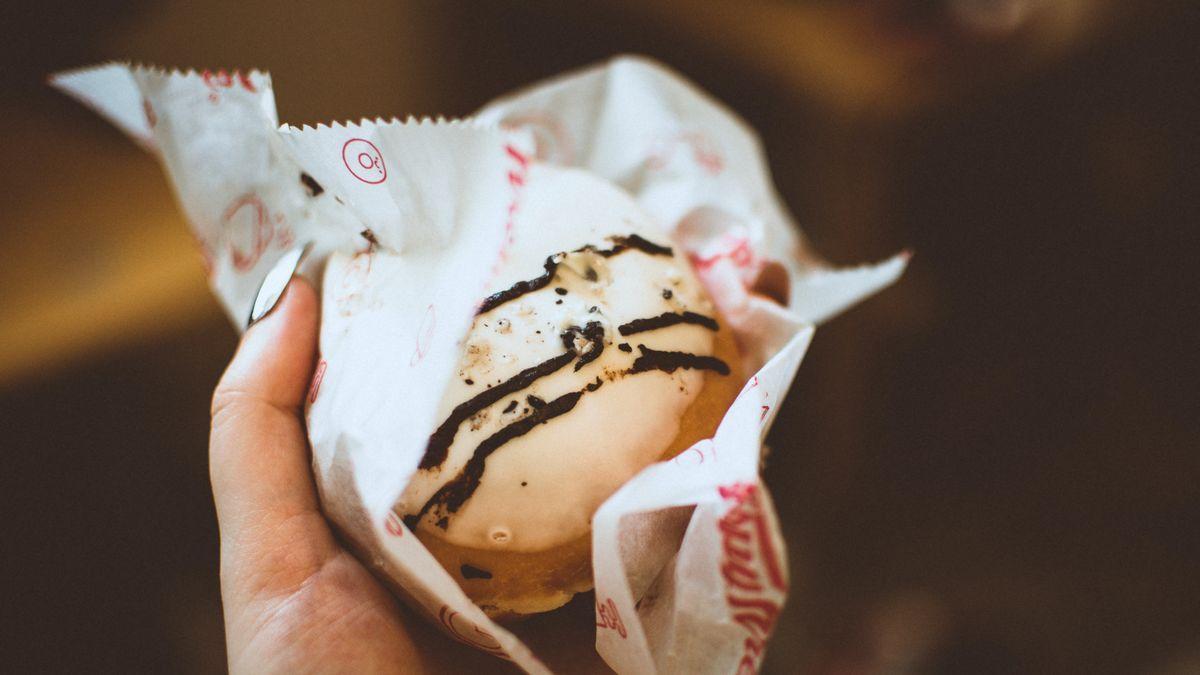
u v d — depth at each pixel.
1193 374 0.45
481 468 0.19
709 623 0.20
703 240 0.26
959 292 0.47
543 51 0.41
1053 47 0.45
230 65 0.36
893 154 0.47
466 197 0.19
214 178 0.23
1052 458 0.46
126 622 0.34
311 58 0.37
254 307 0.22
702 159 0.27
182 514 0.35
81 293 0.35
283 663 0.20
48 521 0.34
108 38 0.34
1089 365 0.46
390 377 0.19
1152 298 0.46
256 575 0.20
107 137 0.35
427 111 0.39
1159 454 0.45
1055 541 0.45
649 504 0.18
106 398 0.35
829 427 0.45
